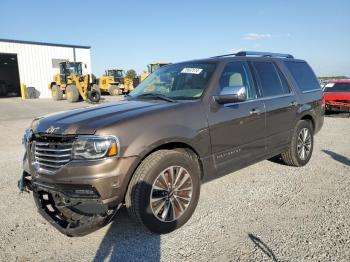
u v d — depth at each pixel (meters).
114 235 3.40
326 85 14.06
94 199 2.98
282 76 5.16
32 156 3.35
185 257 2.93
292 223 3.47
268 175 5.13
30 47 32.69
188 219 3.54
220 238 3.23
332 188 4.48
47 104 23.22
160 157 3.23
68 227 3.12
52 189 3.16
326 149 6.88
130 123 3.12
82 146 2.95
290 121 5.10
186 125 3.49
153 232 3.25
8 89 40.00
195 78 4.10
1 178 5.48
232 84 4.18
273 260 2.81
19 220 3.84
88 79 24.00
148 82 4.76
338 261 2.76
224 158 3.94
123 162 3.00
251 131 4.29
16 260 3.00
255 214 3.73
